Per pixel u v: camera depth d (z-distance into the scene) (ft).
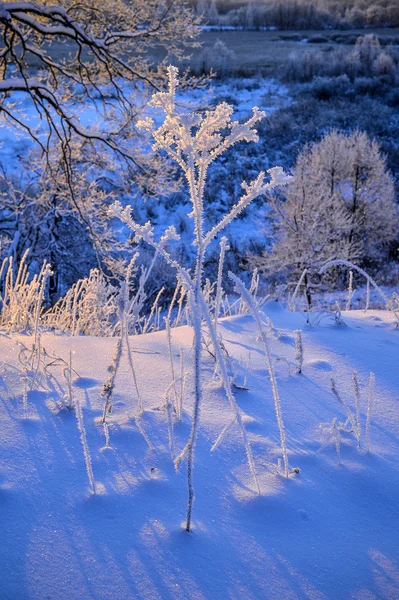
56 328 13.61
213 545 5.08
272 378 6.25
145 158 36.09
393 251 71.56
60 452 6.53
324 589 4.62
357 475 6.32
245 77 133.28
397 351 10.47
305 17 251.19
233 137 4.93
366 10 255.91
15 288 13.78
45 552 4.88
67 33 30.09
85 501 5.60
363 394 8.59
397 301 13.74
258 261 61.57
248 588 4.60
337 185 69.51
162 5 34.14
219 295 7.75
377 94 118.32
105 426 6.68
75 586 4.52
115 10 34.06
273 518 5.53
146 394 8.25
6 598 4.36
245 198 5.12
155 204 79.10
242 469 6.38
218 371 9.13
